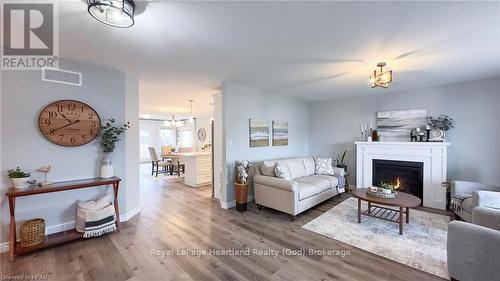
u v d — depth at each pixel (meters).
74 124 2.84
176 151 8.78
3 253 2.38
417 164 4.11
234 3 1.63
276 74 3.47
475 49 2.48
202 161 5.89
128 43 2.32
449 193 3.79
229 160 4.01
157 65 3.04
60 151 2.77
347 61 2.88
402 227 2.84
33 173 2.59
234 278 1.97
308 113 6.21
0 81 2.43
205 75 3.54
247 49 2.50
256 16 1.82
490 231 1.65
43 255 2.33
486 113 3.74
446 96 4.12
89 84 2.98
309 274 2.03
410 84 4.11
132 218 3.43
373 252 2.41
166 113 8.99
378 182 4.58
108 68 3.14
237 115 4.16
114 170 3.20
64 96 2.79
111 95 3.18
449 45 2.38
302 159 4.80
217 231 2.96
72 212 2.86
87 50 2.49
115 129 3.10
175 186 5.83
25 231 2.32
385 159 4.48
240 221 3.33
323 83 4.07
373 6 1.68
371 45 2.40
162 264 2.18
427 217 3.43
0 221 2.42
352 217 3.47
